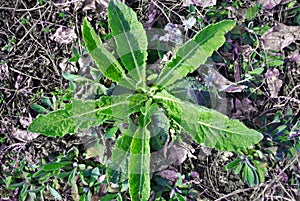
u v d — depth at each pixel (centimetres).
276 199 59
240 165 57
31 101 59
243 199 59
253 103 59
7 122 59
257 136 50
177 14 58
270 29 59
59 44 59
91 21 59
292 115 60
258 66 60
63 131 50
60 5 59
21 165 58
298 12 60
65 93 58
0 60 59
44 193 58
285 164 59
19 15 60
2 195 58
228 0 59
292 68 60
